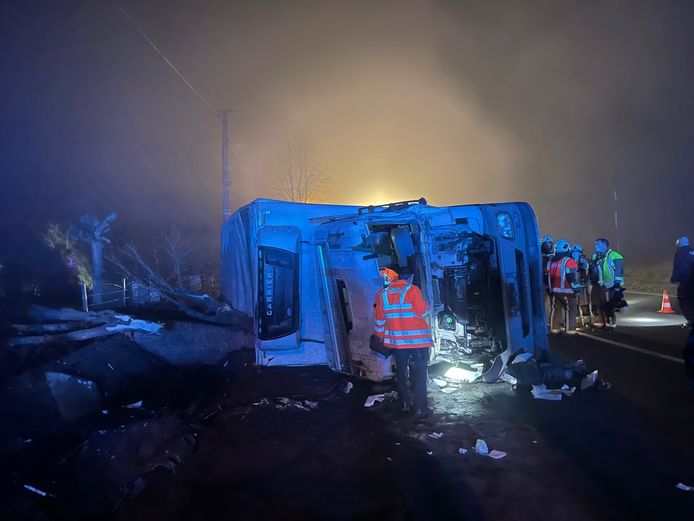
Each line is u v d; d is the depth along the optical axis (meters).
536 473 4.48
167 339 8.21
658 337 10.27
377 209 7.93
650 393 6.59
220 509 4.04
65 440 4.89
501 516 3.81
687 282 8.86
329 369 8.25
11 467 4.29
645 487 4.17
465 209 7.87
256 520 3.87
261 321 8.18
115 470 4.69
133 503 4.17
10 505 3.72
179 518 3.92
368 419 6.03
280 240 8.22
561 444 5.09
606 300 11.64
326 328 7.89
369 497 4.19
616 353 8.98
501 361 7.22
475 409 6.28
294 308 8.26
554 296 11.16
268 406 6.50
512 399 6.62
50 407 5.53
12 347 6.29
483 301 7.62
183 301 10.80
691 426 5.41
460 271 7.70
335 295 7.57
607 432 5.35
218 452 5.18
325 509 4.01
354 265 7.13
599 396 6.56
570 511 3.84
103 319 8.05
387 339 6.11
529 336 7.61
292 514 3.95
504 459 4.80
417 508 3.96
